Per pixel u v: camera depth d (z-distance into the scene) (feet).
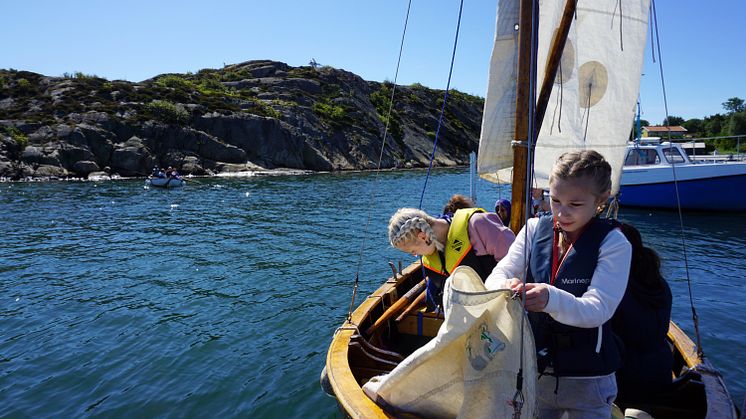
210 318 23.22
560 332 6.00
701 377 9.48
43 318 23.54
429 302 14.16
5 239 43.88
